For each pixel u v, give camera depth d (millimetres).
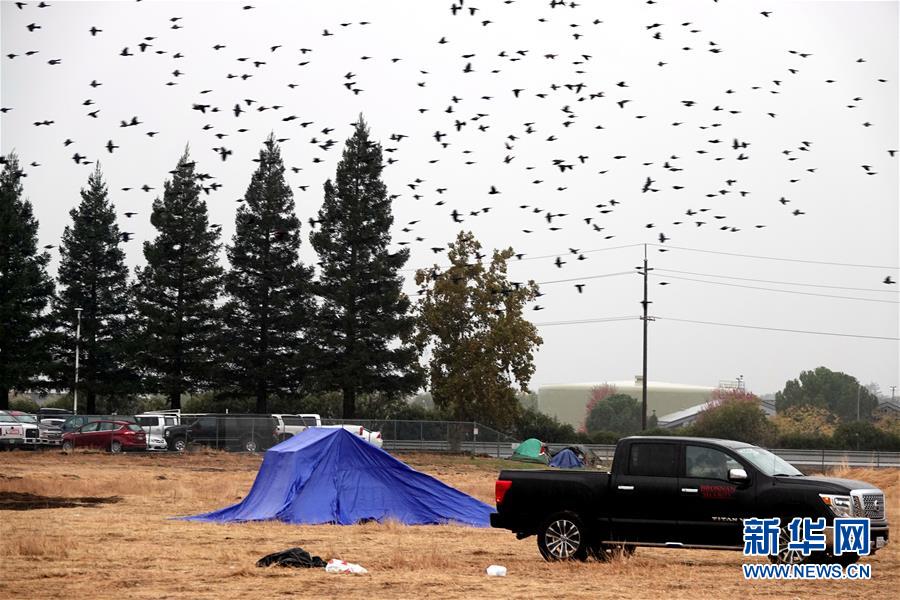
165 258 86500
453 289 84562
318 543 22422
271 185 85812
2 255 87312
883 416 158875
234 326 86062
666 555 21484
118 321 92438
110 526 25469
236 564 18500
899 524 29906
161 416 67062
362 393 88250
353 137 86375
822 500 18453
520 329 84375
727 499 18984
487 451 75188
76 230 91250
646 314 77562
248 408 94875
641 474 19594
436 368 86250
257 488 28859
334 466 28156
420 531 25812
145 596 14797
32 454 60156
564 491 19906
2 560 18766
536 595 15250
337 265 85375
